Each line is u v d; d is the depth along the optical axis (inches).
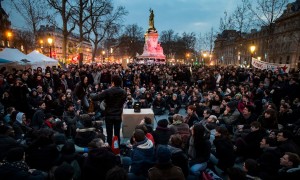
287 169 153.1
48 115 247.6
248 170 149.7
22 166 128.6
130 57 2618.1
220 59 3016.7
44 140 153.8
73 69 671.1
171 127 212.1
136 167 149.5
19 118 251.4
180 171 119.6
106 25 1321.4
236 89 459.2
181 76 735.7
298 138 208.4
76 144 189.5
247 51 2659.9
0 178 120.3
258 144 215.0
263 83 521.7
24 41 2177.7
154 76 644.1
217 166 199.5
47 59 671.1
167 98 464.1
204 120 280.2
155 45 1601.9
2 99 319.3
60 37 3329.2
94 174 130.3
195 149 182.1
